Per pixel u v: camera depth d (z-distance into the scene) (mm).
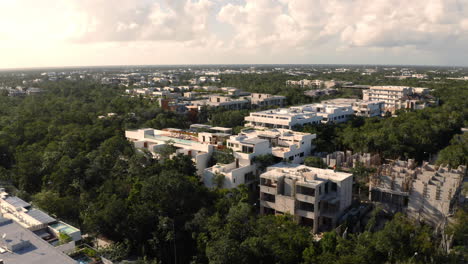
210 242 62531
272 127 155750
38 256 46750
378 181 90188
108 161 98688
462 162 111125
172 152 105125
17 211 66938
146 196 75250
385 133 139875
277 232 64188
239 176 93438
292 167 93562
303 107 184000
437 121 168875
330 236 64188
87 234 72875
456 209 79562
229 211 70250
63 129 135250
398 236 60000
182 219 73562
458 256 63500
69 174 91250
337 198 80438
